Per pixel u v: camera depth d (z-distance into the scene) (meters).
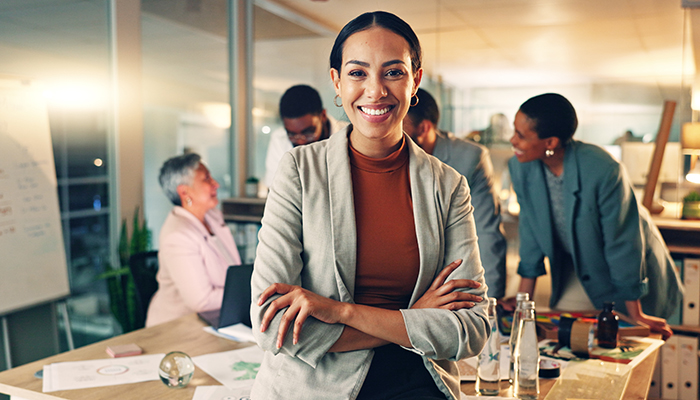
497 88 4.23
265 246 1.05
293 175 1.06
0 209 2.60
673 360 2.75
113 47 3.36
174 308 2.65
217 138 4.52
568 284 2.40
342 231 1.02
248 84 4.78
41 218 2.80
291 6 4.32
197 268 2.62
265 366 1.06
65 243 3.10
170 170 2.75
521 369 1.30
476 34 4.21
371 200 1.06
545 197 2.25
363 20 1.00
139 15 3.51
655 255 2.37
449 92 4.32
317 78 4.49
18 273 2.68
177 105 3.96
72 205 3.14
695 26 3.52
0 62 2.77
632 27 3.92
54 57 3.03
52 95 3.02
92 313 3.26
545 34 4.11
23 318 2.82
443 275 1.08
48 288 2.82
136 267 2.76
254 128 4.80
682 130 3.48
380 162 1.07
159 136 3.76
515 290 3.29
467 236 1.12
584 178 2.12
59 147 3.05
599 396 1.29
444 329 1.00
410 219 1.07
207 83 4.36
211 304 2.59
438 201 1.09
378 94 0.98
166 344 1.71
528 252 2.39
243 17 4.68
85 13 3.20
